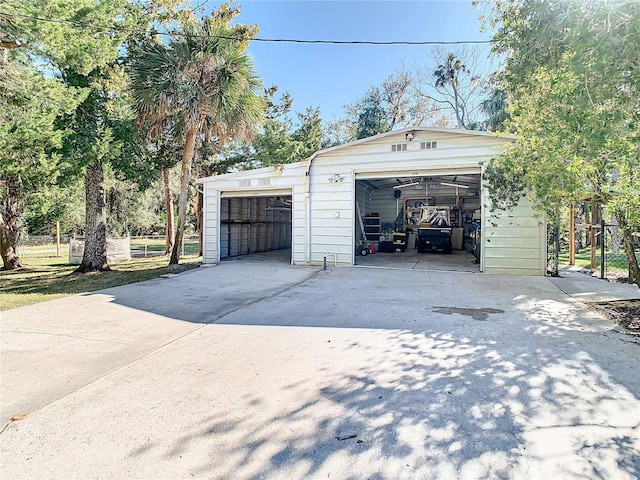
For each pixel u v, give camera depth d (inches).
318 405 97.7
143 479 70.3
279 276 330.3
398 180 520.7
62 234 1008.2
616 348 136.8
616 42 117.6
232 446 80.4
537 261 324.5
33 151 269.1
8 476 71.2
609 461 73.5
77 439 83.6
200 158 640.4
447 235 565.6
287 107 781.9
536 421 88.3
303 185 409.4
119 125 393.1
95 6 316.5
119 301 233.0
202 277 329.1
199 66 374.0
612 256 454.0
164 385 111.1
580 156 153.7
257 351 139.5
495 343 144.3
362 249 526.0
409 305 212.7
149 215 1159.0
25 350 143.3
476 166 341.1
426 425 87.4
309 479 69.8
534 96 189.2
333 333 160.9
